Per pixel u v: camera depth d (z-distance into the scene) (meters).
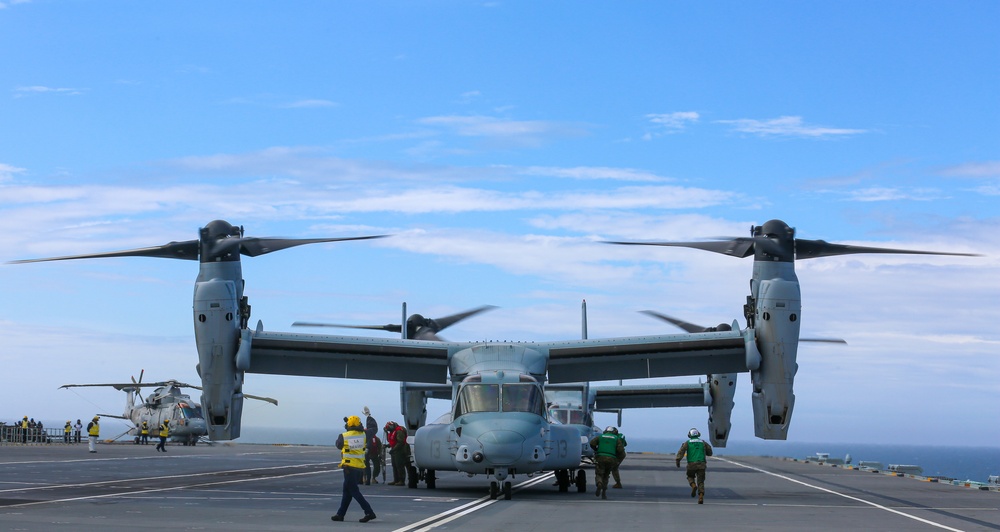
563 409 40.34
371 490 25.89
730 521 18.45
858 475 40.03
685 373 29.19
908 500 25.27
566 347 28.17
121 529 15.46
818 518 19.36
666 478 35.38
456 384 26.89
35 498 21.05
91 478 28.16
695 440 23.61
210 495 22.56
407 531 16.03
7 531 15.05
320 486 26.72
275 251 27.84
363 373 29.81
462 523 17.47
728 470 43.19
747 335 26.77
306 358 29.12
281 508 19.67
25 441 62.72
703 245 27.59
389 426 29.12
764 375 26.84
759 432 27.27
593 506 21.58
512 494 25.38
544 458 23.27
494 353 26.72
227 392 27.12
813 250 27.02
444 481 31.33
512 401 24.14
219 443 71.25
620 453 27.86
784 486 30.77
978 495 28.02
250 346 27.17
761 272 26.98
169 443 66.94
